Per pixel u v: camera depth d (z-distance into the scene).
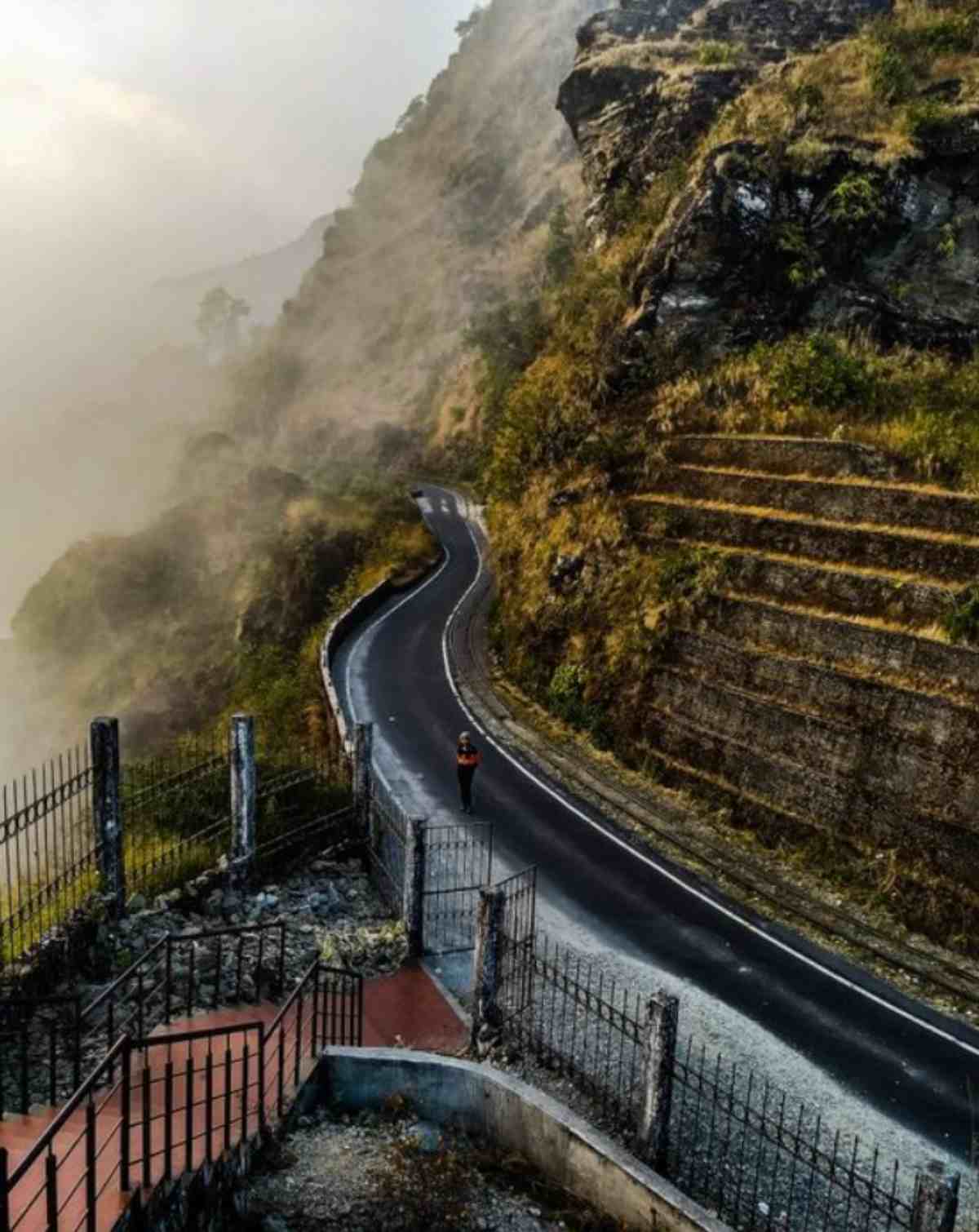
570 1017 11.85
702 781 19.84
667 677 21.47
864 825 16.64
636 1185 7.66
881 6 33.44
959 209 25.16
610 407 27.66
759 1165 8.57
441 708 25.86
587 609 24.97
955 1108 10.80
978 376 22.44
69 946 10.55
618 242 32.31
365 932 13.12
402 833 16.06
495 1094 8.69
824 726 17.69
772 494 21.45
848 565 18.95
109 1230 5.94
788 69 29.97
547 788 20.50
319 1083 8.96
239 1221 7.29
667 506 23.56
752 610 19.98
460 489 64.00
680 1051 11.49
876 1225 8.83
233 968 11.29
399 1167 8.09
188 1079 6.89
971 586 16.52
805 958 14.03
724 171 26.44
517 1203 7.98
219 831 14.65
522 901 15.09
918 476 19.34
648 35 38.72
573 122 37.53
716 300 26.38
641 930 14.57
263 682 37.16
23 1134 7.33
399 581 40.91
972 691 15.80
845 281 25.58
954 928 14.74
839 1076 11.25
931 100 26.44
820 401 23.05
